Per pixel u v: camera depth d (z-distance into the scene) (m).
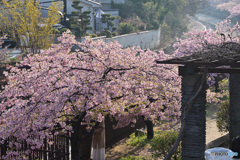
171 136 11.16
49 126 10.08
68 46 11.66
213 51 7.38
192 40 20.31
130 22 50.88
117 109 11.08
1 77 18.69
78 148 11.45
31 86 11.09
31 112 10.38
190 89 7.59
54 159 10.45
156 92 12.12
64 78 11.08
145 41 49.97
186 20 73.75
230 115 10.59
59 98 10.44
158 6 60.75
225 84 23.30
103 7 56.00
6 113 10.59
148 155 13.99
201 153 7.64
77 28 35.53
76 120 11.34
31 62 11.61
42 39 27.45
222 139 12.51
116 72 11.93
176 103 12.36
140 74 12.19
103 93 10.34
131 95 11.17
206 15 98.00
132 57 12.30
